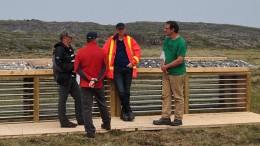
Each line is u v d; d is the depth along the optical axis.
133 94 11.74
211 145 8.87
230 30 137.88
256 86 19.66
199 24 150.75
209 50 80.25
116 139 9.06
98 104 9.41
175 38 9.95
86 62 9.05
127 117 10.52
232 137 9.38
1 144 8.49
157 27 135.62
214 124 10.33
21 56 51.06
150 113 11.39
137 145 8.77
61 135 9.25
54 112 10.76
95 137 9.16
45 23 121.62
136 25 138.88
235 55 57.69
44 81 11.32
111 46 10.48
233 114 11.63
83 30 113.62
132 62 10.36
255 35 126.25
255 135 9.48
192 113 11.66
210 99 11.70
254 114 11.68
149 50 71.69
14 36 79.44
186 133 9.69
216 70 11.58
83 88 9.09
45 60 11.89
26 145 8.54
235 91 12.19
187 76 11.40
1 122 10.27
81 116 10.02
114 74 10.51
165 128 9.95
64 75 9.62
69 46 9.77
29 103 10.51
